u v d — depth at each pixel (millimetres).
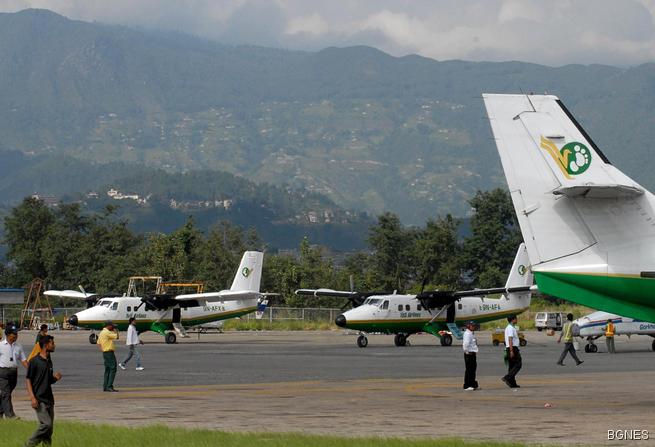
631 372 65562
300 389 52844
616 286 37719
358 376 62750
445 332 109250
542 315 160000
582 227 38219
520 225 38594
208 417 39094
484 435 33000
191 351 95438
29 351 88562
